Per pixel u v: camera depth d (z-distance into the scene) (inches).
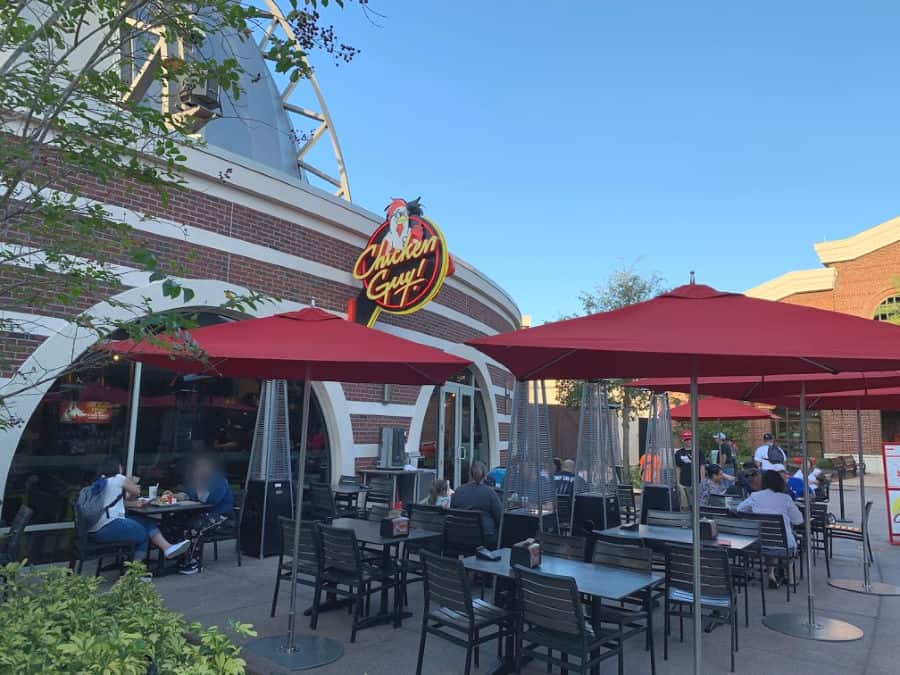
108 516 283.6
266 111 615.2
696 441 167.2
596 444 419.5
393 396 502.6
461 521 295.6
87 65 154.8
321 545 243.9
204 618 247.0
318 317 230.8
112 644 105.5
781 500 330.6
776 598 311.0
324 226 441.4
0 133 148.0
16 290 162.6
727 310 156.0
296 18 161.2
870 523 562.9
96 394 324.5
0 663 101.0
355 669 202.8
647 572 201.5
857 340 129.0
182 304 346.3
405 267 438.0
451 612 202.1
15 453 294.8
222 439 386.0
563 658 193.8
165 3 158.4
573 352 179.8
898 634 252.4
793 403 378.9
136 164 164.9
